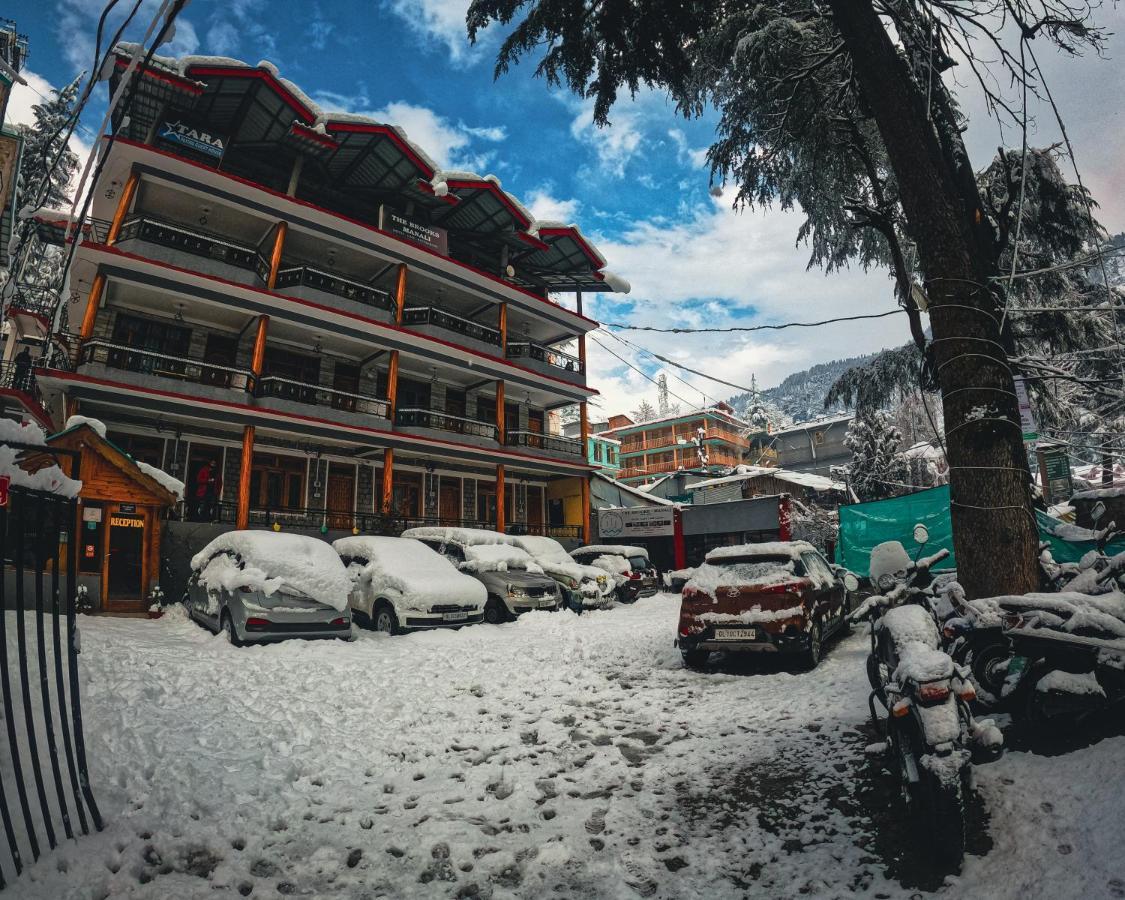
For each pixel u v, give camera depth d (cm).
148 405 1623
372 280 2412
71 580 359
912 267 1099
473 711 639
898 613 383
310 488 2097
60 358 1659
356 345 2161
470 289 2509
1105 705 382
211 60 1689
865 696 566
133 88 313
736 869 322
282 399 1852
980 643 460
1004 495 501
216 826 368
